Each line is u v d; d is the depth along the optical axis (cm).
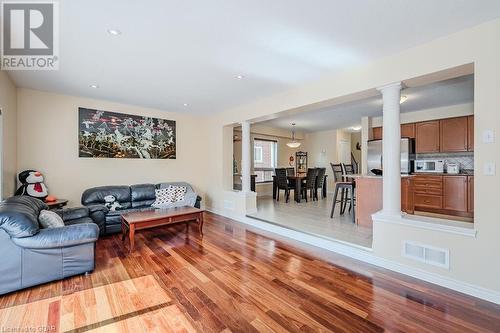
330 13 191
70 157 419
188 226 430
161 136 532
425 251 238
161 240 367
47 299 205
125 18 196
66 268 239
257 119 473
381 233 271
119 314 185
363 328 170
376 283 233
